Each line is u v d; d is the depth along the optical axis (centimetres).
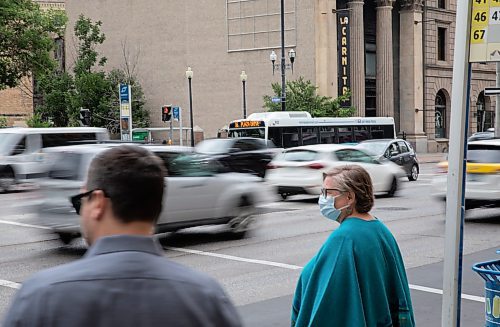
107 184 219
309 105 4300
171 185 1248
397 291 416
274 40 5016
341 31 4903
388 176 2200
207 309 204
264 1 5059
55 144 2594
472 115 6038
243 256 1202
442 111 5909
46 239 1385
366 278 402
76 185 1192
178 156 1288
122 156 225
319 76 4819
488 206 1587
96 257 207
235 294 917
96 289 198
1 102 6069
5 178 2541
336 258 405
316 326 402
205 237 1409
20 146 2553
